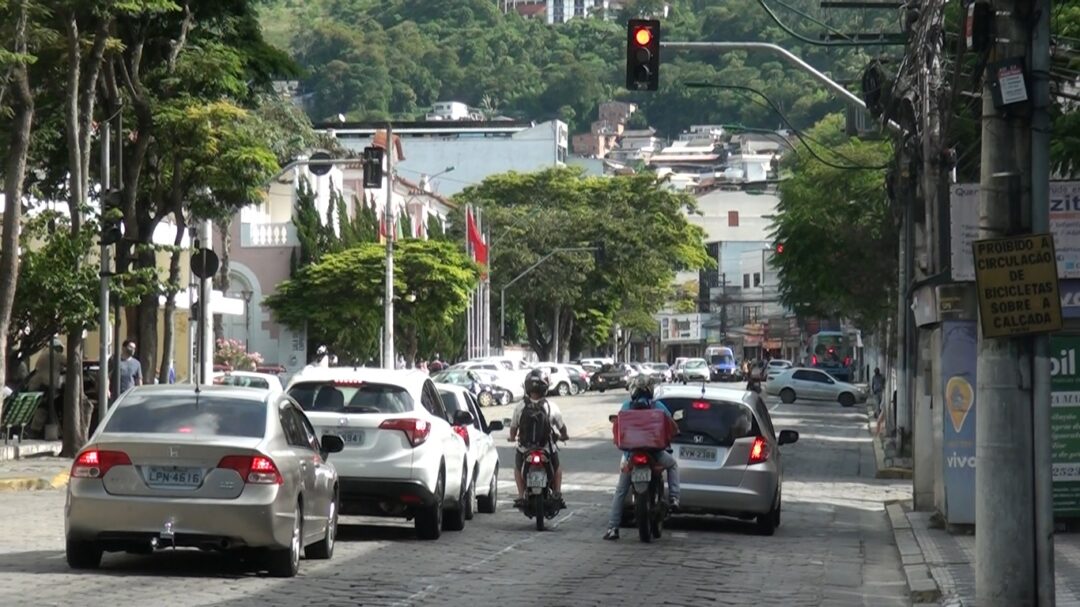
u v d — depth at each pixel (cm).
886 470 7575
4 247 5925
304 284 14850
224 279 14338
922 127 5528
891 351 10831
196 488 3083
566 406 14875
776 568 3828
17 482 5597
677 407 4716
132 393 3269
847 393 16388
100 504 3073
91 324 6700
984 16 2502
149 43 7181
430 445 4103
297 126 15088
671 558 3931
